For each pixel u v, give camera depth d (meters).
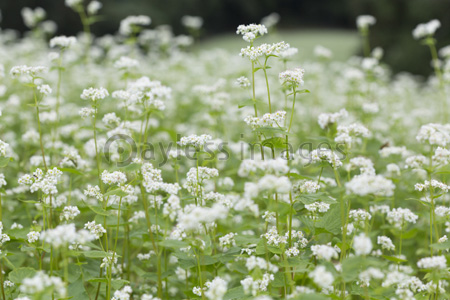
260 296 4.73
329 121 6.46
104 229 5.79
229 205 6.23
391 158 9.05
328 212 6.08
